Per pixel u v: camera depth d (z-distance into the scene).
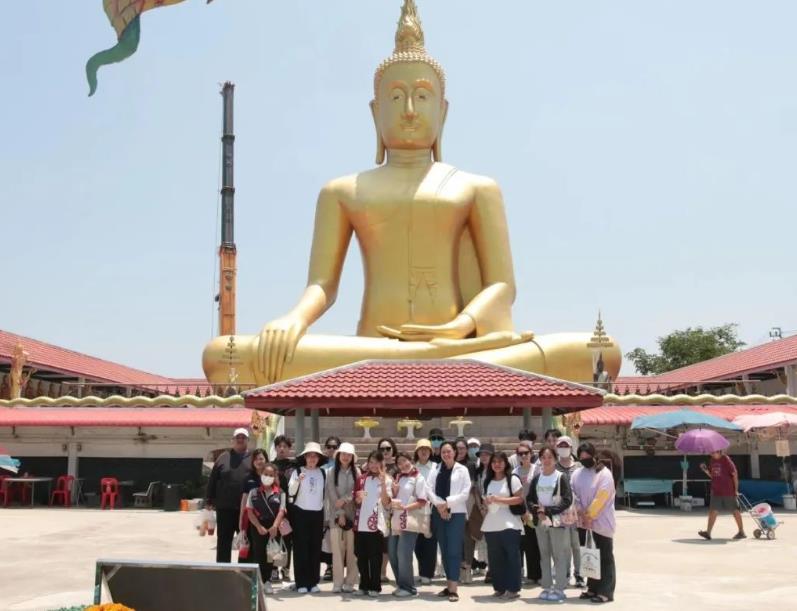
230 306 56.84
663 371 52.81
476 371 16.02
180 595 6.71
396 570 10.34
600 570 9.53
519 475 10.65
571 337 22.61
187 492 22.27
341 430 21.02
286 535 10.51
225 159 57.34
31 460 23.69
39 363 27.56
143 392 35.44
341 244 24.92
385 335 23.00
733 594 10.02
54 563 12.40
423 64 25.17
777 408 22.95
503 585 9.89
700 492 24.08
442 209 24.14
